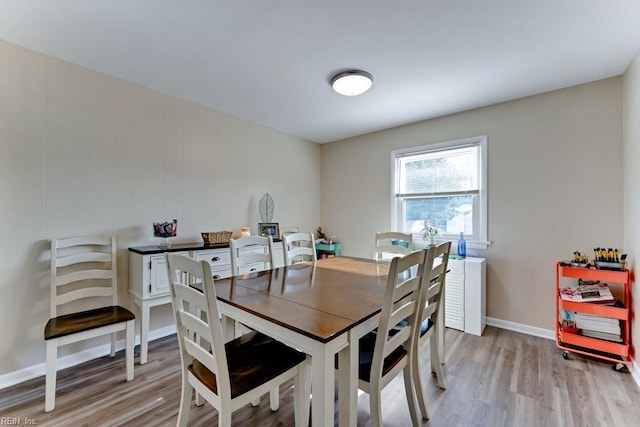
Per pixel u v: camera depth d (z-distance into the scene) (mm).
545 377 2035
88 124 2326
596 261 2236
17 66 2008
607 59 2139
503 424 1591
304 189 4324
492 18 1699
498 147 2963
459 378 2029
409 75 2395
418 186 3592
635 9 1604
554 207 2660
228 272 2844
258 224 3635
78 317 2004
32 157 2068
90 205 2336
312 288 1691
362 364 1421
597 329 2217
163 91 2740
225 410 1133
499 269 2941
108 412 1674
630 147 2178
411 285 1420
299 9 1638
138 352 2426
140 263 2334
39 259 2090
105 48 2039
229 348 1502
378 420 1332
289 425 1596
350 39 1918
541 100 2727
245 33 1862
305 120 3523
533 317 2764
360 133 4066
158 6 1613
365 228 4078
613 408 1711
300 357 1419
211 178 3170
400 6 1609
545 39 1897
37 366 2070
